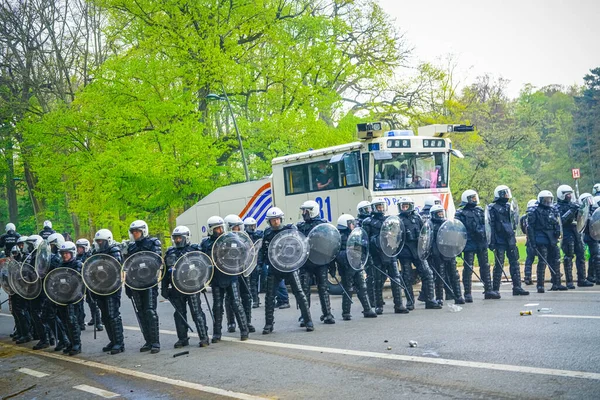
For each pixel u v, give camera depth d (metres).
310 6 32.50
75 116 25.62
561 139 52.12
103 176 23.95
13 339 12.90
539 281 12.40
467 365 6.74
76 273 10.27
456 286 11.62
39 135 26.11
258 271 14.50
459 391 5.82
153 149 24.36
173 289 9.91
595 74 54.69
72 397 7.31
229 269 9.95
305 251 10.30
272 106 27.75
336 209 16.61
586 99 53.69
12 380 8.70
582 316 8.98
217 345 9.79
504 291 13.23
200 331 9.78
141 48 25.45
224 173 25.52
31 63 37.28
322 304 10.80
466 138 31.88
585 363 6.33
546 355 6.81
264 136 25.41
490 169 32.94
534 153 45.19
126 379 7.95
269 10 27.11
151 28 25.27
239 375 7.47
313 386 6.57
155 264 9.73
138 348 10.40
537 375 6.07
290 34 30.34
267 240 10.38
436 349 7.71
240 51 26.48
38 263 11.11
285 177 18.34
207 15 25.33
